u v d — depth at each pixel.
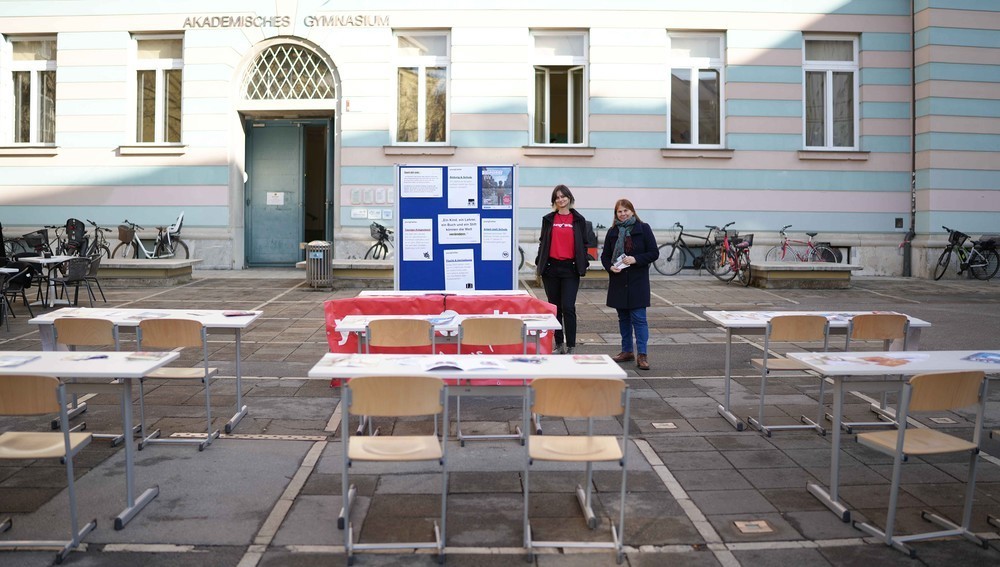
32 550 3.98
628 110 16.39
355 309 7.25
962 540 4.19
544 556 3.99
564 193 8.34
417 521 4.38
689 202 16.52
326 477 5.03
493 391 4.89
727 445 5.75
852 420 6.45
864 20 16.48
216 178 16.66
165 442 5.66
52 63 17.09
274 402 6.82
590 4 16.30
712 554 4.03
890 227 16.70
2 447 4.21
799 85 16.50
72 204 16.77
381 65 16.36
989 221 16.30
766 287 14.41
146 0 16.58
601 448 4.31
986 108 16.19
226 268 16.78
